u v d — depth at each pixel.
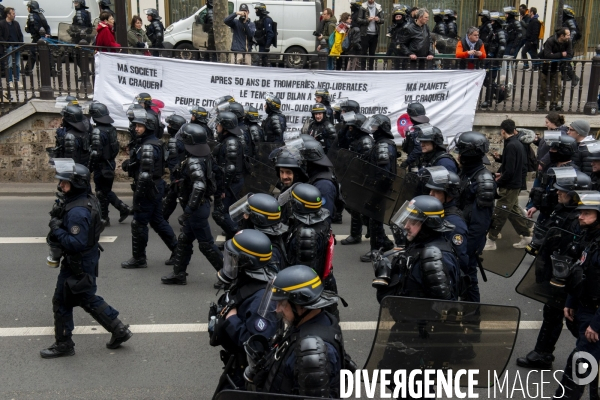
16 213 9.84
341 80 11.62
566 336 6.12
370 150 7.75
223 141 7.73
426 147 6.44
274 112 10.10
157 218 7.56
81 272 5.18
